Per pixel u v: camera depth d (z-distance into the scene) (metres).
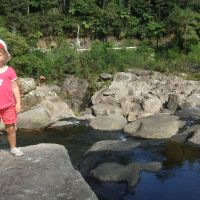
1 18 26.94
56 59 21.91
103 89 19.94
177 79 21.19
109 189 8.99
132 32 28.58
